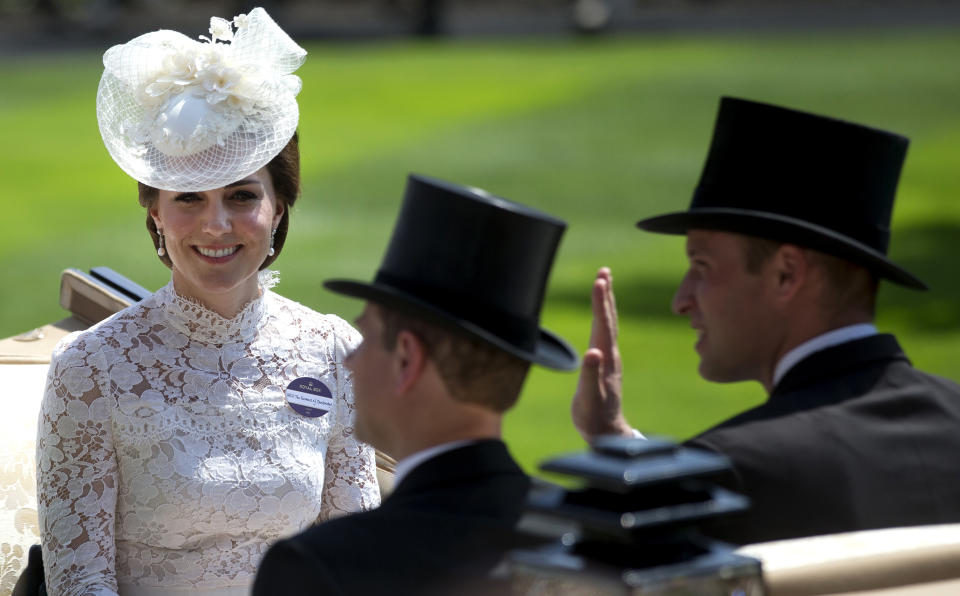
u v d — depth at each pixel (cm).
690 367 3091
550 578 557
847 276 827
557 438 2522
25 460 1147
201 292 1078
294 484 1084
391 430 706
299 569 655
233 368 1090
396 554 653
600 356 838
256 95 1048
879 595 641
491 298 684
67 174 6328
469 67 10056
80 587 1005
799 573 632
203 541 1067
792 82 8488
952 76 8400
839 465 783
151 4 13188
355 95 8788
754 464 784
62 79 9531
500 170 6294
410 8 13638
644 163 6397
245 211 1059
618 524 543
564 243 4788
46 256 4669
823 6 13425
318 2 14100
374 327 701
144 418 1052
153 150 1038
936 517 785
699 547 570
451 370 682
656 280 4159
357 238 4819
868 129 829
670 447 574
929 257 4362
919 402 816
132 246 4856
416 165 6431
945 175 5712
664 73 9194
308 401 1113
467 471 688
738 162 852
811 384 830
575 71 9631
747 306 838
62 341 1077
